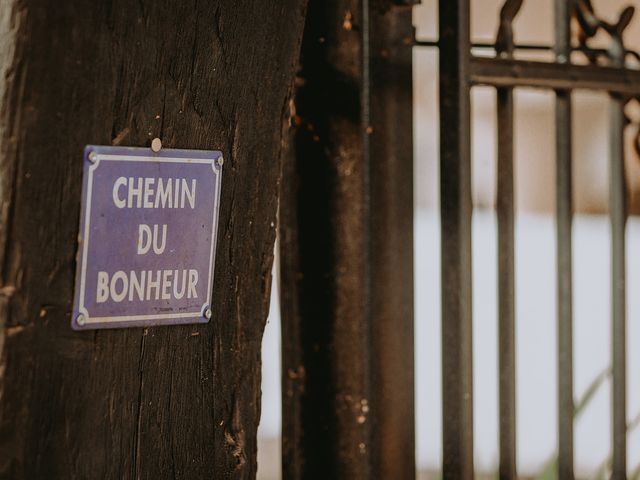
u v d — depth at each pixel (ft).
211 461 5.96
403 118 7.82
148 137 5.38
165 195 5.50
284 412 7.82
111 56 5.16
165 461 5.67
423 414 17.72
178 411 5.74
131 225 5.33
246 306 6.14
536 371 17.39
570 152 8.21
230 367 6.04
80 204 5.09
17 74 4.84
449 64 7.64
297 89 7.68
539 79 7.97
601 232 18.97
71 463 5.19
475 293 18.98
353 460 7.63
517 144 17.35
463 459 7.64
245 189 6.05
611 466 8.67
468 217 7.64
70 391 5.16
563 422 8.25
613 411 8.61
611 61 8.52
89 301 5.18
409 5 7.75
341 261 7.65
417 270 18.90
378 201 7.72
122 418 5.41
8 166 4.85
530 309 18.51
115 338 5.34
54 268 5.03
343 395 7.64
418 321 18.86
